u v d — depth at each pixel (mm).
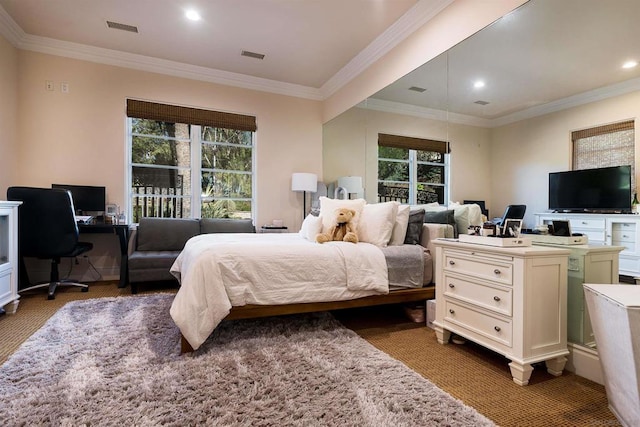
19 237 3002
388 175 3439
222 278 1879
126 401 1317
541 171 1969
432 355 1866
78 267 3758
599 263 1646
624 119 1575
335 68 4152
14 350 1841
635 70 1539
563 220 1800
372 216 2678
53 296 2971
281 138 4711
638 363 988
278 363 1672
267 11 2959
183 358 1714
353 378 1531
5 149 3250
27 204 2980
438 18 2748
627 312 985
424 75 2928
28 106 3502
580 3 1758
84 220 3471
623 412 1105
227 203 4531
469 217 2486
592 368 1581
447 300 2031
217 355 1756
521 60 2072
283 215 4727
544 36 1931
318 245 2285
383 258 2326
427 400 1361
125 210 3883
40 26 3250
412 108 3102
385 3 2816
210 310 1803
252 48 3648
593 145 1700
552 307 1613
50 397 1339
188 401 1321
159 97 4043
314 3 2838
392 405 1316
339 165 4398
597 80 1683
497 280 1677
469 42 2436
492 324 1707
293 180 4551
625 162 1572
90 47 3650
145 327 2182
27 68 3496
